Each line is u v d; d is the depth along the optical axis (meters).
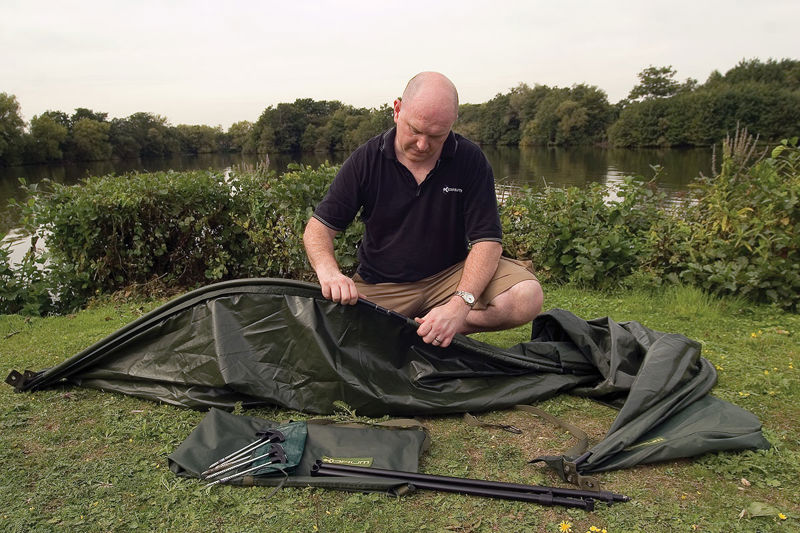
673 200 6.86
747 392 3.21
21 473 2.45
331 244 3.34
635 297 5.34
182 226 6.35
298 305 3.05
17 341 4.55
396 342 3.11
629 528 2.07
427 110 2.80
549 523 2.11
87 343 4.36
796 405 3.06
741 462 2.45
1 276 6.18
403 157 3.14
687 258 5.64
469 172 3.17
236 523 2.11
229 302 3.12
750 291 5.17
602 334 3.43
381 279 3.46
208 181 6.48
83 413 3.04
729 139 5.82
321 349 2.96
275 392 2.99
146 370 3.20
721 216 5.49
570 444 2.72
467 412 2.99
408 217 3.26
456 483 2.29
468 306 3.03
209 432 2.60
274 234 6.35
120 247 6.26
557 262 6.03
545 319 3.66
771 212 5.19
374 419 2.94
